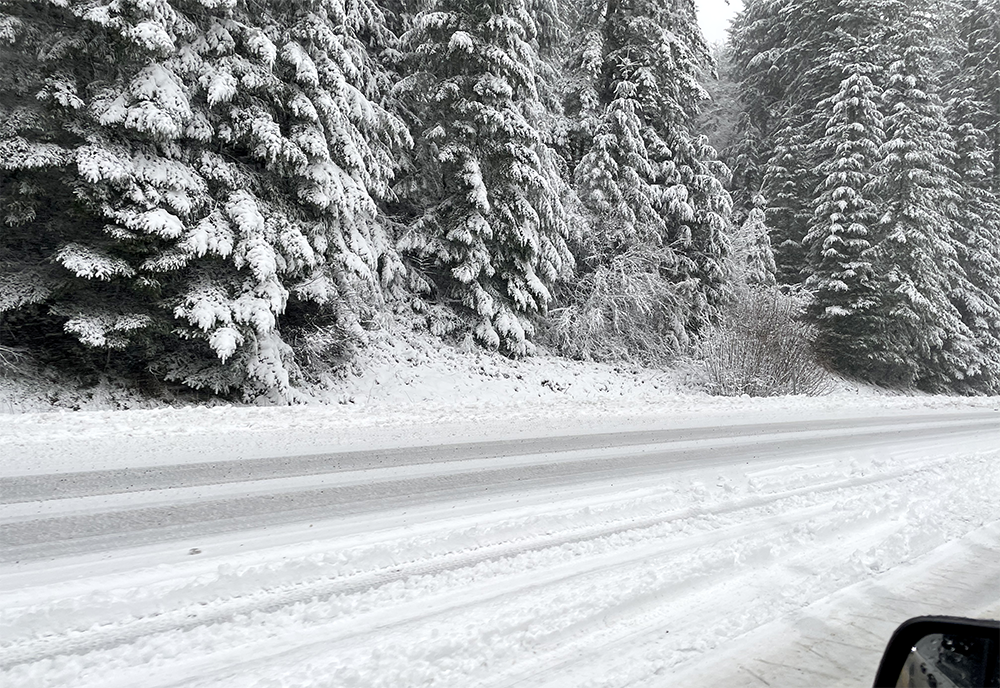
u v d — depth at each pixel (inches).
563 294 836.6
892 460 337.4
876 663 126.0
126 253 407.8
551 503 227.9
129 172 393.4
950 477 296.8
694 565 170.7
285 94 482.0
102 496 207.3
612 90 850.8
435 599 146.3
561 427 395.5
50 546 165.6
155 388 463.2
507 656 122.3
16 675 108.0
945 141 1094.4
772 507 236.2
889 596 158.9
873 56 987.3
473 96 664.4
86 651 117.5
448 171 687.1
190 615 133.1
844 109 966.4
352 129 542.0
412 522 199.8
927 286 968.3
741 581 165.0
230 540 177.5
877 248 929.5
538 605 143.3
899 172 938.1
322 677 111.7
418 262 723.4
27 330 432.1
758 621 141.9
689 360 829.2
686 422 454.0
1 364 416.2
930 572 175.5
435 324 695.7
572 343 795.4
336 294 529.0
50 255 412.2
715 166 915.4
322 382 554.9
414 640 125.6
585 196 823.7
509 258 709.9
